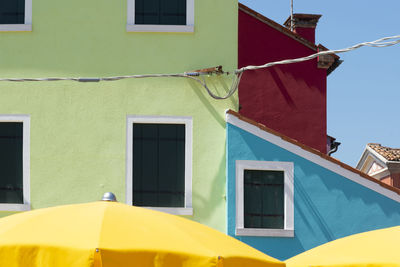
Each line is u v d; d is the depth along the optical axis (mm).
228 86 14547
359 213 14180
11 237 6461
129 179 14180
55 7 14781
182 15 14836
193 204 14125
